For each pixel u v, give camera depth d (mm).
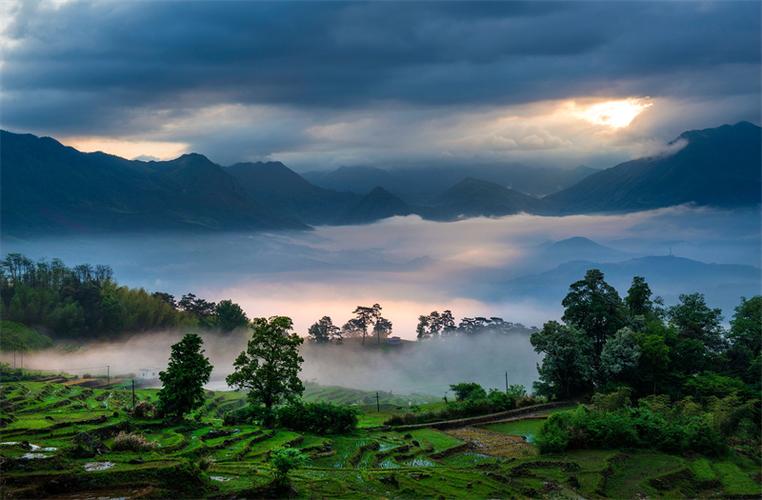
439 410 112938
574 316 129375
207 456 69875
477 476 70875
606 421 87688
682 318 132250
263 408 96750
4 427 68688
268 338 99125
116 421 77688
